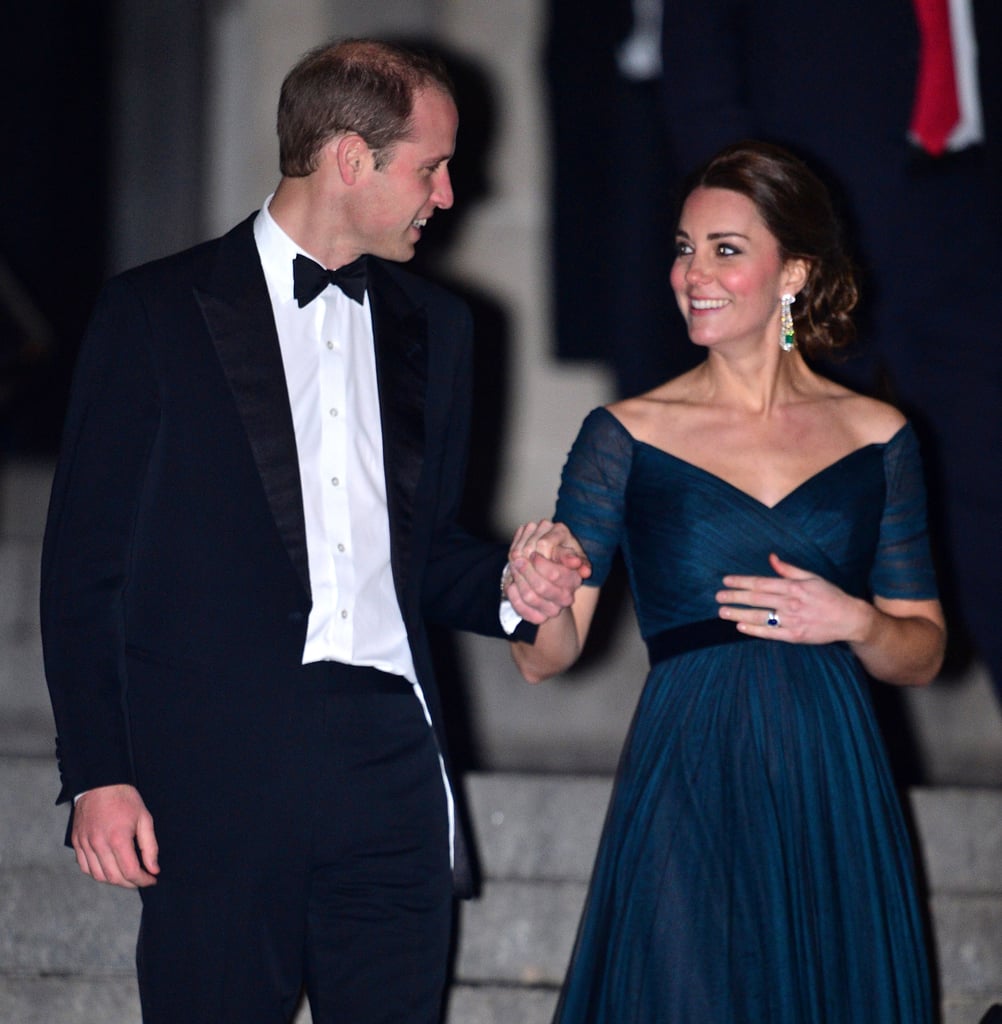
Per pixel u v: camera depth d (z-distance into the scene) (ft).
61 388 81.82
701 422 36.99
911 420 50.24
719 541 35.96
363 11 85.46
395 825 33.30
